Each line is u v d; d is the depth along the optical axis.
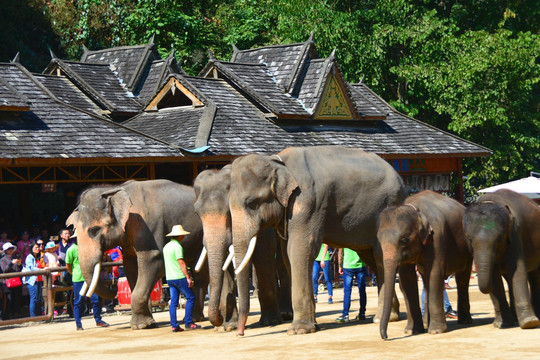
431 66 35.75
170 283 14.21
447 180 29.86
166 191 15.28
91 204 14.60
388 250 11.20
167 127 24.66
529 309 11.64
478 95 35.50
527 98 39.19
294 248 12.74
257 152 23.33
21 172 24.91
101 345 12.82
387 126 29.22
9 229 22.06
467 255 12.29
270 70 28.27
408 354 9.95
